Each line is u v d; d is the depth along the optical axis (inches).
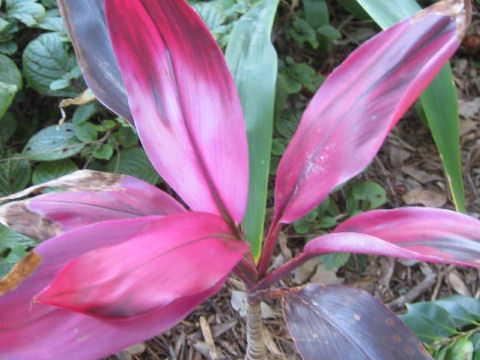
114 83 20.1
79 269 12.5
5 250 32.0
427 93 25.3
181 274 13.4
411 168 44.8
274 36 46.2
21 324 13.8
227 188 19.2
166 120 18.7
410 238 17.7
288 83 40.9
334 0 54.4
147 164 35.2
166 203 20.0
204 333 33.5
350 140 18.2
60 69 35.4
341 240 16.4
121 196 19.7
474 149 46.6
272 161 38.4
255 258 22.8
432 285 37.4
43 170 34.4
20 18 34.4
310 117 19.7
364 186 39.9
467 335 28.0
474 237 16.9
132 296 12.6
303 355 17.0
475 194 43.4
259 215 23.3
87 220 18.8
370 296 18.4
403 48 18.0
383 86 18.0
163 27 17.1
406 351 16.9
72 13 20.1
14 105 39.2
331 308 18.3
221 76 18.2
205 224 15.6
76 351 13.5
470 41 51.9
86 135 34.5
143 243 13.8
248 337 23.3
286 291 19.5
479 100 50.4
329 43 50.1
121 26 17.1
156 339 32.9
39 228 18.4
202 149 19.0
